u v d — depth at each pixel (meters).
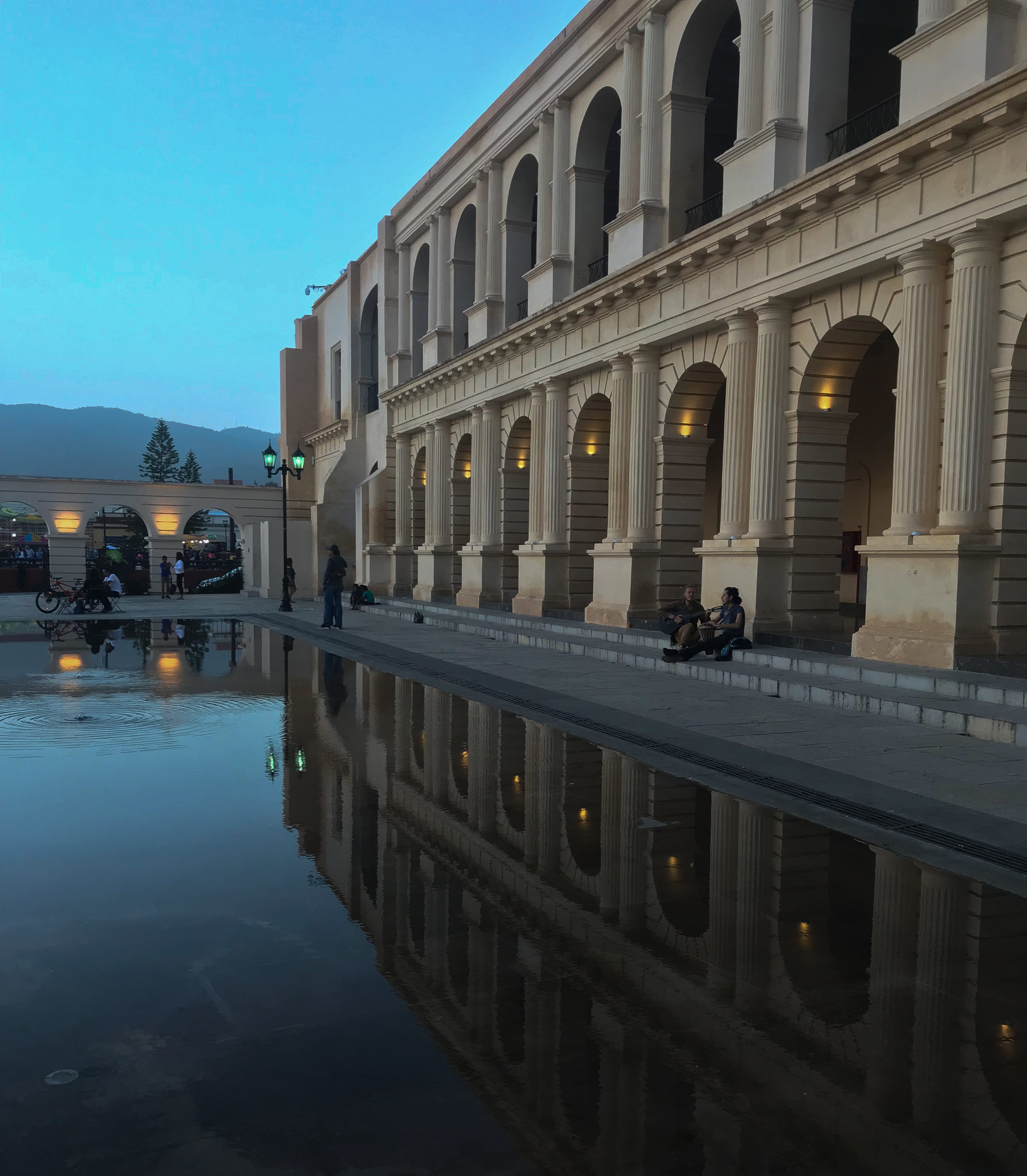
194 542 51.69
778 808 6.38
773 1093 2.89
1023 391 10.92
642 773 7.39
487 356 24.06
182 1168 2.50
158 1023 3.32
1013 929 4.29
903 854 5.38
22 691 11.80
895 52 11.95
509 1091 2.89
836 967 3.86
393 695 11.45
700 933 4.22
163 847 5.45
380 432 33.84
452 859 5.25
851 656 12.33
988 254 10.91
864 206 12.38
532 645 17.48
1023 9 10.79
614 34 18.56
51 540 41.50
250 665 14.71
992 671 10.37
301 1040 3.21
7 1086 2.91
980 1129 2.71
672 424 17.73
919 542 11.42
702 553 15.52
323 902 4.56
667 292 16.86
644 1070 3.02
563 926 4.29
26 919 4.32
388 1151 2.58
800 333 14.17
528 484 24.81
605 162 21.64
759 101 14.59
